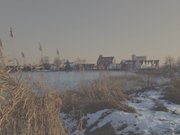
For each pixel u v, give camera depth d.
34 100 6.69
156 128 12.43
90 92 15.27
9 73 6.46
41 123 6.61
